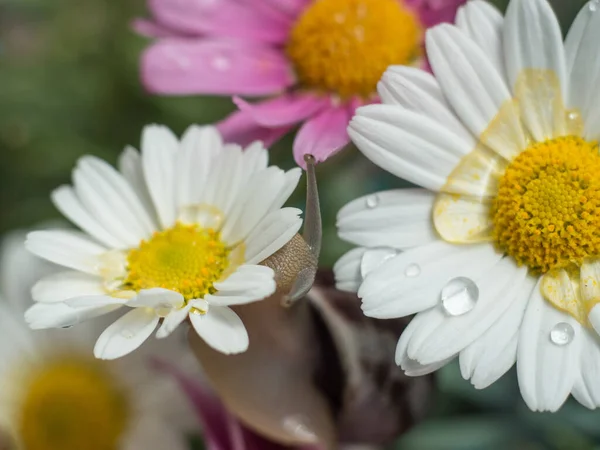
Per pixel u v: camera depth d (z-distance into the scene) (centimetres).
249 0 24
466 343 19
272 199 20
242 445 21
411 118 20
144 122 28
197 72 23
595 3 20
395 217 20
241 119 22
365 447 22
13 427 24
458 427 25
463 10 21
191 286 20
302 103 23
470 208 20
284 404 21
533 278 20
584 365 19
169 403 24
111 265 21
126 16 28
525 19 20
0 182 28
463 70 20
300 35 23
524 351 19
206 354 20
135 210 21
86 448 24
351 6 23
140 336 19
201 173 21
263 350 20
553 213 20
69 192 21
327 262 25
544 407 19
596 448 24
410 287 20
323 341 21
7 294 24
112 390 24
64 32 28
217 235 20
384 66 23
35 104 28
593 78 20
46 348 24
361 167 25
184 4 24
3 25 30
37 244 21
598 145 20
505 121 20
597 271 20
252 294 19
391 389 21
